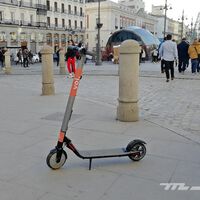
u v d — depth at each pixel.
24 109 7.27
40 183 3.40
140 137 5.00
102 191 3.23
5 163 3.94
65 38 74.12
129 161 4.02
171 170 3.75
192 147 4.53
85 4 82.12
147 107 7.57
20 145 4.62
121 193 3.19
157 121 6.09
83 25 81.88
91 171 3.71
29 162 3.97
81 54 3.71
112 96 9.30
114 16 79.94
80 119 6.19
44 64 9.21
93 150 3.98
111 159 4.09
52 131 5.36
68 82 13.20
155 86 11.49
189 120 6.22
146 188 3.30
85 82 12.98
